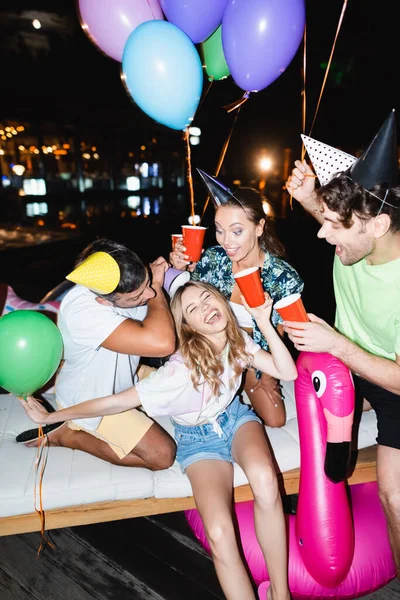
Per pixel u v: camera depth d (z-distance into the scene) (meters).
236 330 1.97
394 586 2.07
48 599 2.01
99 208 15.02
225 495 1.78
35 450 2.16
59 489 1.94
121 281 1.78
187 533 2.38
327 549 1.83
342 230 1.68
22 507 1.92
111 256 1.81
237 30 2.00
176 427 2.04
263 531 1.77
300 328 1.72
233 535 1.69
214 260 2.47
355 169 1.60
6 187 15.97
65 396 2.13
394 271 1.77
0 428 2.33
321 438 1.86
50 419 1.88
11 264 7.73
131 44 1.92
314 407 1.87
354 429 2.24
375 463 2.18
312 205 2.18
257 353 2.03
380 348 2.12
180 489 2.00
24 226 11.47
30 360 1.79
